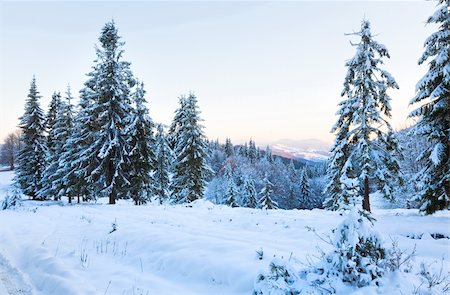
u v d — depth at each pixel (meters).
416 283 4.86
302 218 14.48
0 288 6.68
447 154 14.49
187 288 6.36
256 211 18.33
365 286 4.84
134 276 7.05
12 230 12.56
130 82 27.56
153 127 28.81
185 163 32.97
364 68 17.81
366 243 5.30
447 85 14.46
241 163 125.94
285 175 107.56
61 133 35.53
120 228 11.53
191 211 18.00
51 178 35.03
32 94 39.53
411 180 16.08
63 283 6.48
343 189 6.04
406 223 12.12
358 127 18.16
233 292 5.94
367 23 18.48
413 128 15.81
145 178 28.16
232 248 8.03
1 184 61.16
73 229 12.65
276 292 4.99
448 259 7.70
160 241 9.20
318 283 5.17
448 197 14.19
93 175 25.62
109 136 25.14
